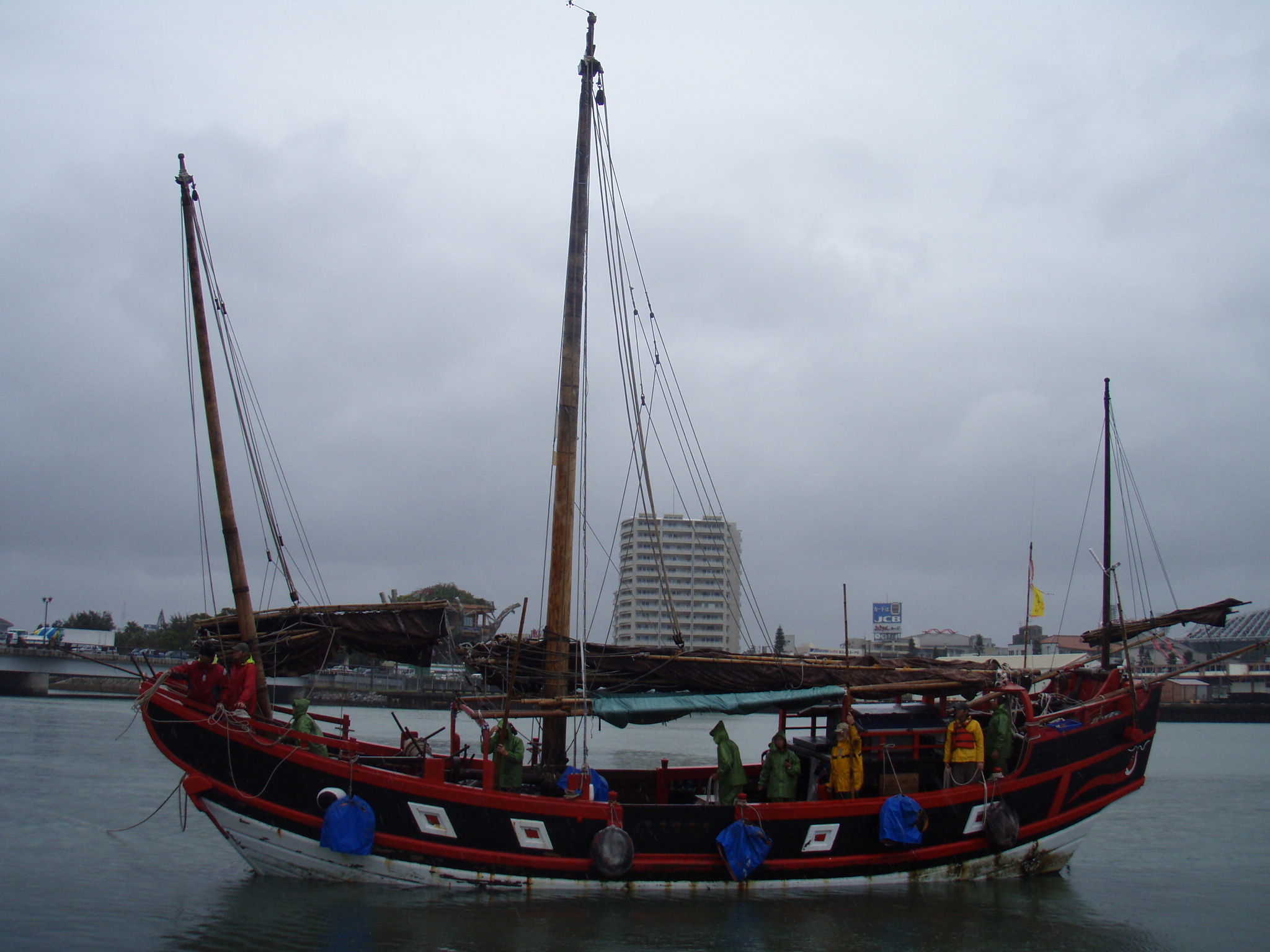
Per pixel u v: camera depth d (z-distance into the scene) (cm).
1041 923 1728
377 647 1791
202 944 1480
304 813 1630
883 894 1808
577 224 2072
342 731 1870
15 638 10081
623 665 1819
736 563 2862
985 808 1825
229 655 1722
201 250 1738
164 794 3212
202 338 1698
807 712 1994
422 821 1636
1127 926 1775
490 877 1659
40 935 1532
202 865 2100
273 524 1838
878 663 1936
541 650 1852
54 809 2828
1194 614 2267
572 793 1747
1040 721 1898
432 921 1555
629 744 6238
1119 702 2008
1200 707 10612
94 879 1938
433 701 7644
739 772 1745
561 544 1925
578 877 1664
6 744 4634
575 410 1995
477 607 1869
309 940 1466
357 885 1678
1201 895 2084
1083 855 2594
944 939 1603
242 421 1814
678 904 1686
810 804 1730
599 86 2173
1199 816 3466
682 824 1695
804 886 1756
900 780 1839
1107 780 1975
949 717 1942
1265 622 12362
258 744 1628
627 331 2281
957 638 14200
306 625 1761
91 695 9725
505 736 1695
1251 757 6281
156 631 12019
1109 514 2981
